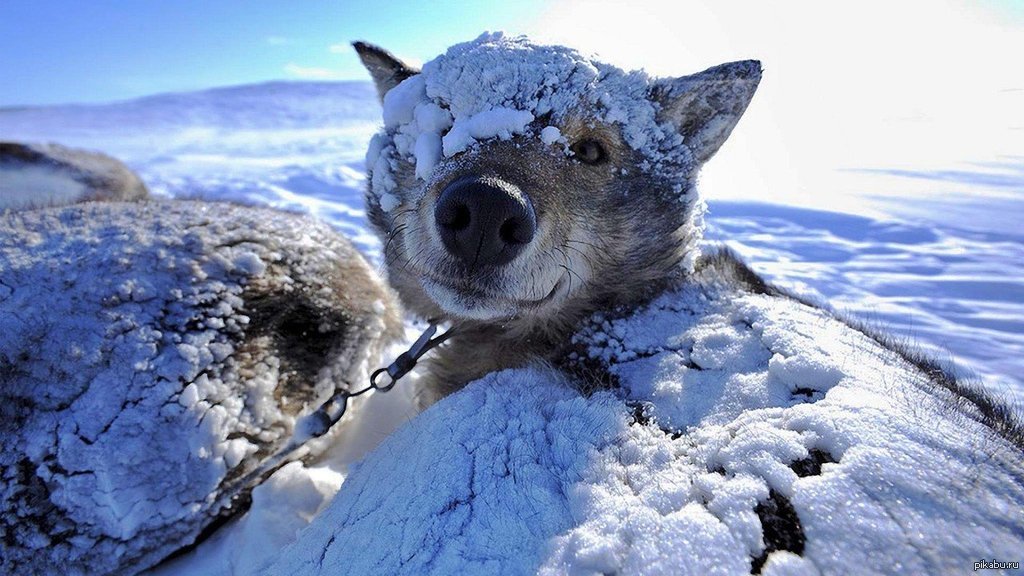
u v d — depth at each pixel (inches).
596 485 7.4
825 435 7.1
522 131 10.2
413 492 8.0
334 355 12.7
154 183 50.9
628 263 11.3
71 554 9.5
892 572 5.8
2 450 9.2
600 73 11.0
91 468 9.4
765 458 7.0
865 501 6.3
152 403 9.9
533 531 7.1
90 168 26.0
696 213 11.9
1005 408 9.5
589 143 10.7
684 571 6.2
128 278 10.6
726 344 9.2
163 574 10.2
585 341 10.7
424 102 11.0
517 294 9.9
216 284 11.2
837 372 8.1
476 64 10.6
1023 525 6.1
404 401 14.5
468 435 8.4
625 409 8.6
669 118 11.6
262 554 9.9
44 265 10.5
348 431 13.5
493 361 11.8
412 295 12.6
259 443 11.0
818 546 6.1
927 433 7.0
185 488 10.1
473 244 9.4
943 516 6.2
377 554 7.6
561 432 8.2
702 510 6.7
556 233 10.2
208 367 10.6
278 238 12.7
